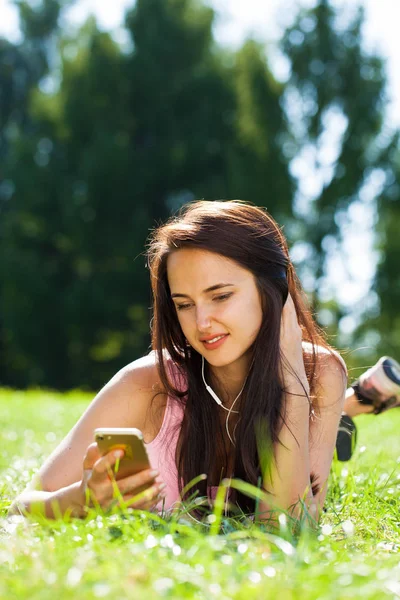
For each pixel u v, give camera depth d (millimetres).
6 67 38844
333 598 1705
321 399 3328
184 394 3242
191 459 3148
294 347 3119
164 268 3100
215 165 30172
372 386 4098
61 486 3027
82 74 30469
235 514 2982
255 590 1695
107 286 27891
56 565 1885
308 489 2967
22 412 8617
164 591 1698
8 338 29500
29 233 30500
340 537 2697
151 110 30422
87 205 28953
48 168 30453
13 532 2383
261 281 3004
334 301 29078
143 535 2266
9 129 37375
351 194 29547
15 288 29047
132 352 28969
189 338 3014
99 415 3203
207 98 30438
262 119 29453
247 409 3018
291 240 29250
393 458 4867
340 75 29625
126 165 28734
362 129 29266
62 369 29594
